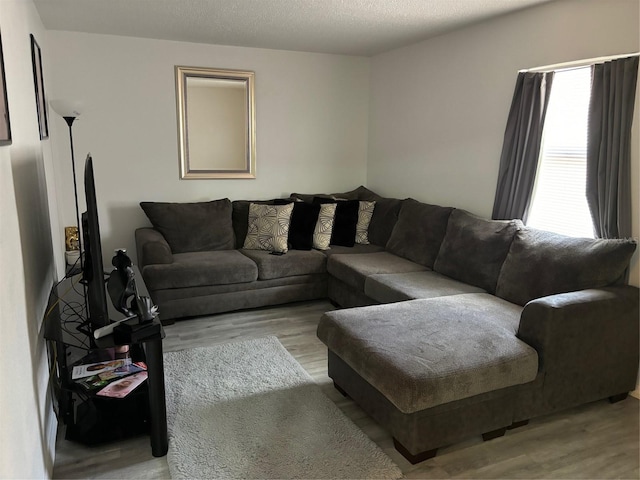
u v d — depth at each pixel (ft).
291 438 7.55
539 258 9.53
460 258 11.35
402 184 16.10
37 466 5.53
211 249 14.29
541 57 10.69
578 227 10.28
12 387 4.48
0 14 5.54
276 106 16.34
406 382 6.62
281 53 16.08
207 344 11.07
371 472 6.81
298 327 12.27
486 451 7.37
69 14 11.58
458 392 6.87
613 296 8.26
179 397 8.68
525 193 11.03
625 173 8.86
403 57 15.52
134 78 14.32
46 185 9.83
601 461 7.16
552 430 7.97
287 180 16.99
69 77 13.65
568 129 10.39
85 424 7.54
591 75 9.36
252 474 6.73
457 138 13.42
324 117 17.16
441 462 7.09
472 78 12.73
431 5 10.71
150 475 6.74
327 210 14.74
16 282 5.16
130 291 7.44
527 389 7.71
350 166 17.93
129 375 7.95
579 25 9.78
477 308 9.30
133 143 14.64
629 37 8.86
